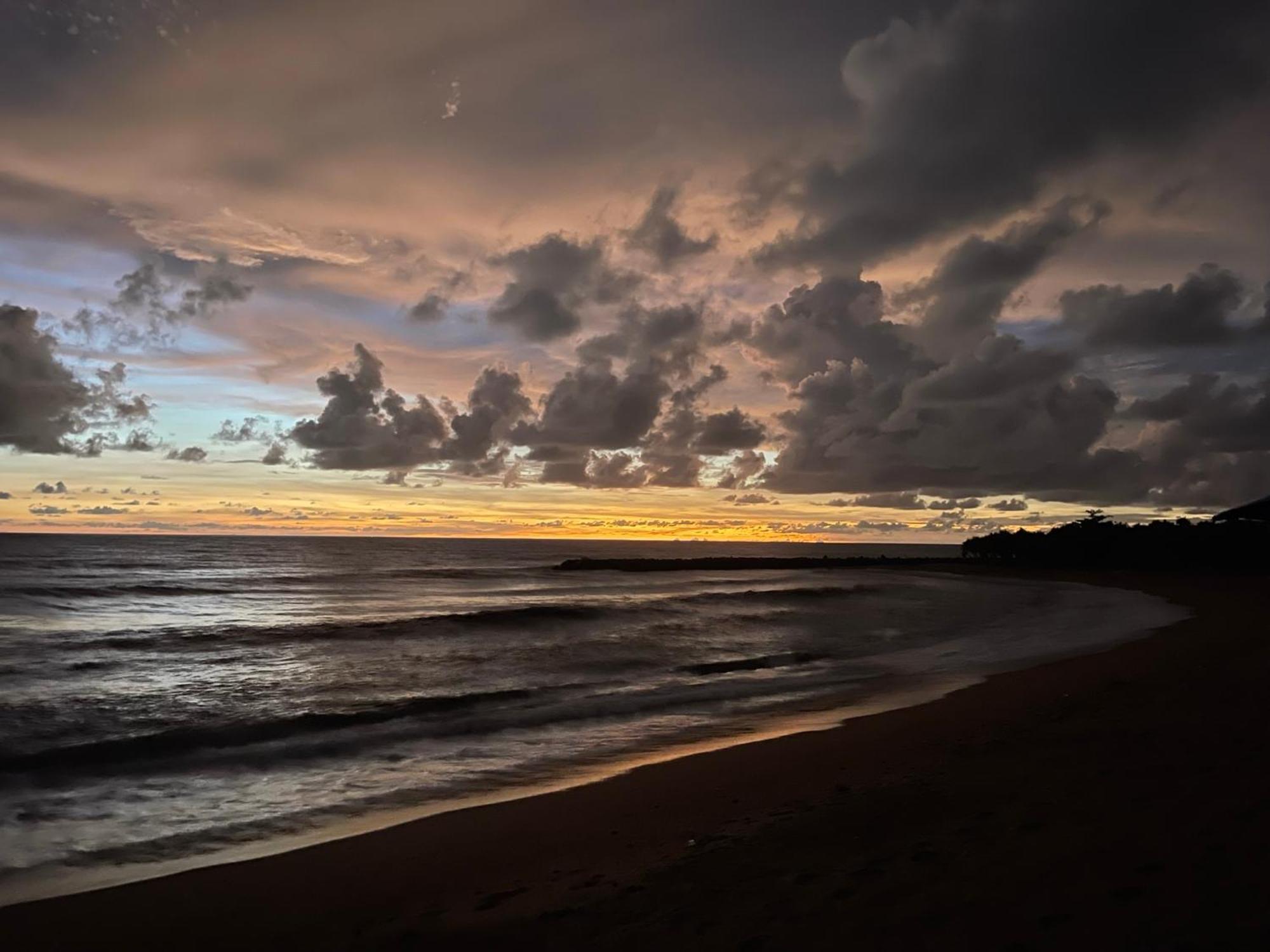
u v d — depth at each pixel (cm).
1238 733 681
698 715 1151
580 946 387
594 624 2306
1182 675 1122
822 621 2495
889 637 2131
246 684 1382
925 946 338
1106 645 1764
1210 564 5372
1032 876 396
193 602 3142
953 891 392
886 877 425
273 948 441
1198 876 364
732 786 735
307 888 532
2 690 1281
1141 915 334
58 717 1116
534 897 474
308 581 4434
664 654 1786
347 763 908
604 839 600
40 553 7331
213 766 896
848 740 913
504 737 1025
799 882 438
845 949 346
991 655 1719
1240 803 461
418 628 2077
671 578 5581
